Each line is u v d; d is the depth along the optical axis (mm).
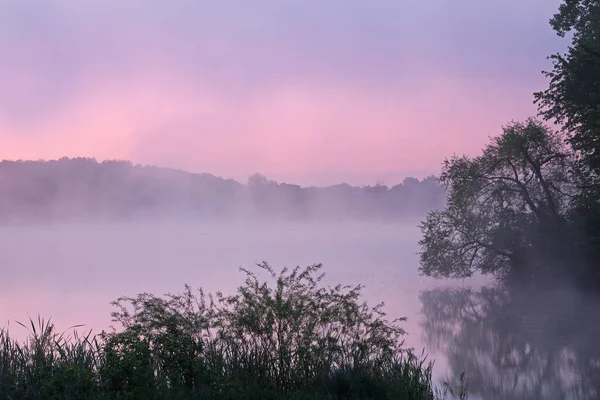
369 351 11242
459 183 39594
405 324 27031
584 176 32969
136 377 9602
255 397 9797
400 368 11281
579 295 33938
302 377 10695
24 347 11398
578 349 21109
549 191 38312
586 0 34938
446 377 16969
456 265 40594
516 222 39406
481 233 40000
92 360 10883
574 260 35344
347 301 11734
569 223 36719
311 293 11578
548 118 32062
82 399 9391
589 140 30938
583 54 30000
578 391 15422
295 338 11094
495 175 40594
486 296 36906
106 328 24750
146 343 10211
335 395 9922
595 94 28953
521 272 38219
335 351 11016
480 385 16062
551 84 31250
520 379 16750
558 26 36344
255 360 10828
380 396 10281
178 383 9789
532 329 25500
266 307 11086
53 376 9773
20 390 9617
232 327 11172
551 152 38625
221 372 10391
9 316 30906
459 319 28484
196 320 11086
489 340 23203
